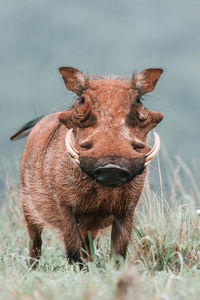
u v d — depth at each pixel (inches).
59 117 965.8
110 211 986.7
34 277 759.7
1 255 976.9
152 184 1163.9
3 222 1381.6
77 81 970.7
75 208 996.6
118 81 989.8
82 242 1071.6
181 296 692.1
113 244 1002.7
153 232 1051.9
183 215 1098.7
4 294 660.7
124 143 876.6
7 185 1354.6
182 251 1022.4
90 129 915.4
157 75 995.9
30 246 1157.1
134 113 933.2
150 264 983.0
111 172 836.0
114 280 740.7
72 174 974.4
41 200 1088.8
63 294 670.5
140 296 644.1
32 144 1168.2
